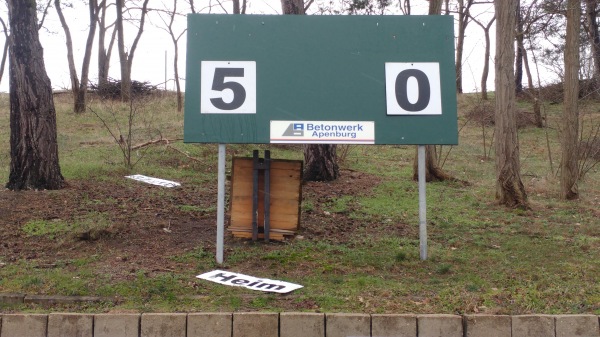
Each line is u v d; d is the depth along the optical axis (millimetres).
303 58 6906
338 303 5613
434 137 6832
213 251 7168
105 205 9227
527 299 5730
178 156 14195
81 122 21156
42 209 8805
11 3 9852
